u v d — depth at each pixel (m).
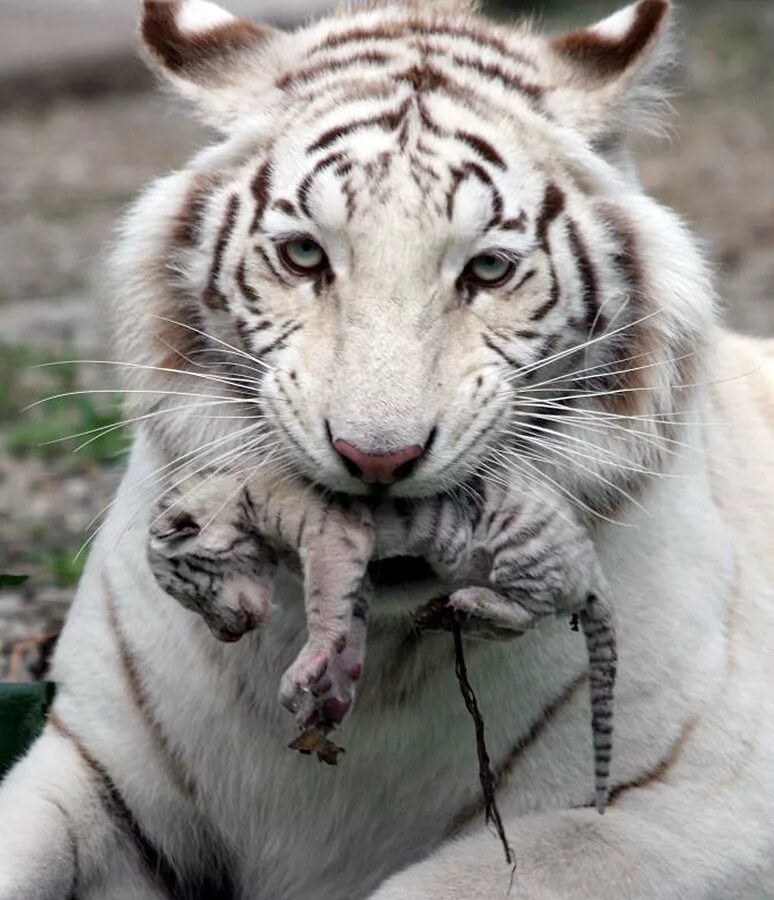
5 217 28.33
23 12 43.75
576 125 7.53
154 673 7.98
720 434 8.81
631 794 7.77
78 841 8.05
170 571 6.50
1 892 7.64
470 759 7.80
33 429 16.09
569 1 44.47
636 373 7.43
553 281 7.22
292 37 7.89
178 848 8.31
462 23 7.96
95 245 25.92
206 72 7.75
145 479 7.84
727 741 7.90
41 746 8.31
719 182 30.28
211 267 7.39
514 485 6.75
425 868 7.53
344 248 7.08
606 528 7.57
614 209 7.46
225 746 7.98
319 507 6.58
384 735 7.74
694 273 7.55
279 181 7.29
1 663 10.70
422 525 6.68
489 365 7.04
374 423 6.62
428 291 7.00
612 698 6.71
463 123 7.30
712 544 8.12
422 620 6.49
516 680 7.65
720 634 8.04
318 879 8.20
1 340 19.81
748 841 7.81
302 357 6.99
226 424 7.31
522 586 6.41
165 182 7.68
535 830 7.62
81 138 35.50
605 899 7.48
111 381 17.02
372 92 7.42
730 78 41.38
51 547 13.21
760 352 10.15
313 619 6.29
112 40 40.91
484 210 7.11
